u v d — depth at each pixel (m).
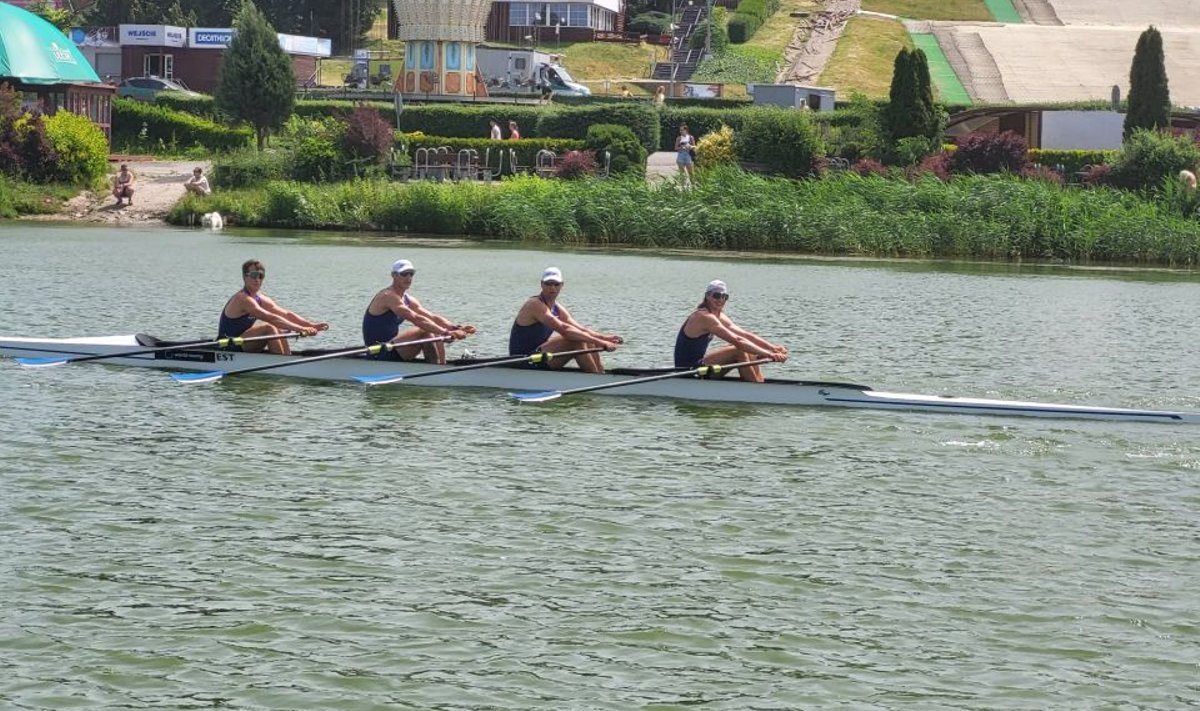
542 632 14.09
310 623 14.19
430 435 22.27
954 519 18.19
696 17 140.75
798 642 13.98
